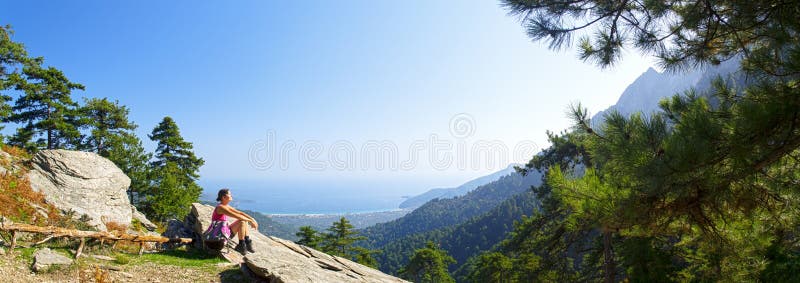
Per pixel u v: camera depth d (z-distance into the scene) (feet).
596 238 54.75
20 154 47.60
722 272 27.84
